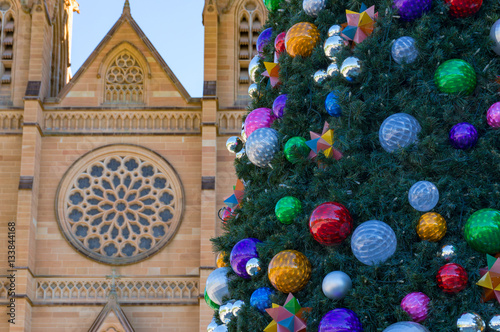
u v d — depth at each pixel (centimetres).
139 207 3847
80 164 3881
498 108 930
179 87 4000
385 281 890
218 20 4097
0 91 3984
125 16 4119
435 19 1023
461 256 883
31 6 4134
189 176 3869
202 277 3591
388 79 1001
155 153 3894
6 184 3806
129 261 3712
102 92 4000
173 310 3641
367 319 883
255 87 1302
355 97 1014
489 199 914
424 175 944
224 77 4012
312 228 942
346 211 935
